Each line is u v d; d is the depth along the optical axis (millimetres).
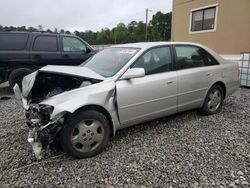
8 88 7660
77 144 2996
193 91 4148
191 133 3793
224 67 4648
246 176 2631
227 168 2787
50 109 2857
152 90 3541
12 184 2535
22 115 4773
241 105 5348
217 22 11555
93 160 3018
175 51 3971
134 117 3459
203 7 12188
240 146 3328
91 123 3051
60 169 2816
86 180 2611
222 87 4742
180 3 13711
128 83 3312
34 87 3498
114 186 2508
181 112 4449
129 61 3451
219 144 3398
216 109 4695
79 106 2871
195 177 2629
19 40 6812
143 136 3693
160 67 3740
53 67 3680
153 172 2734
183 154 3121
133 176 2668
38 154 2871
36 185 2523
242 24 10328
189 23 13266
